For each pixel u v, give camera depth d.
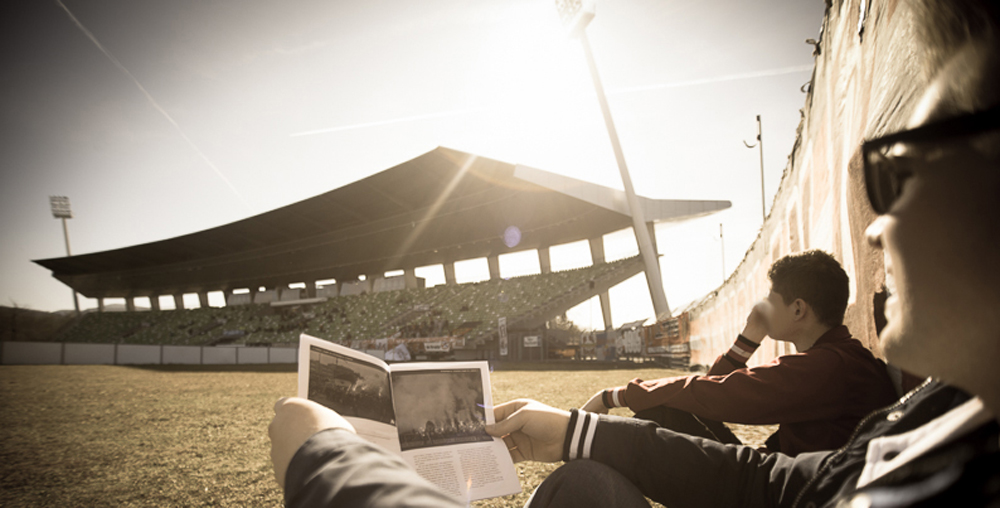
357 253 51.75
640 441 0.75
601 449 0.77
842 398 1.08
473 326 37.34
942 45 0.27
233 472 3.56
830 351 1.13
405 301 45.31
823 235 3.42
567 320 40.78
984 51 0.24
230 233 48.69
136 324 53.56
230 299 61.50
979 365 0.25
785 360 1.14
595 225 40.56
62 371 17.80
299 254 52.78
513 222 42.88
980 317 0.24
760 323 1.36
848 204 2.71
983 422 0.27
